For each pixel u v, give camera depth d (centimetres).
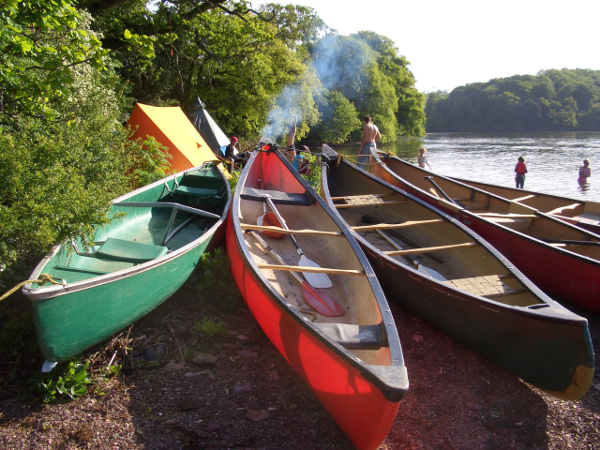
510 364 384
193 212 553
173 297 491
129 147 645
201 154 1048
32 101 564
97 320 349
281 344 362
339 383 296
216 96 2225
